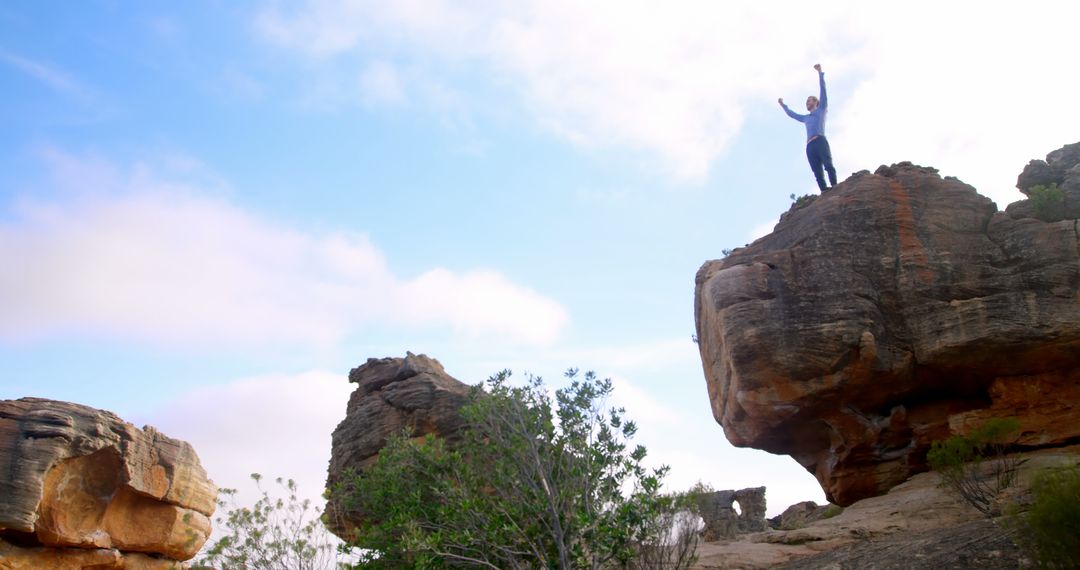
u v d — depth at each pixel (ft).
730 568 48.21
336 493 54.70
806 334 62.85
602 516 44.83
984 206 66.64
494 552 44.32
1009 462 56.13
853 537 50.78
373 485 51.39
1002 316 60.13
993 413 60.95
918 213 66.39
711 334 73.46
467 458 52.06
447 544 45.55
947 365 61.93
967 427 61.05
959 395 64.54
